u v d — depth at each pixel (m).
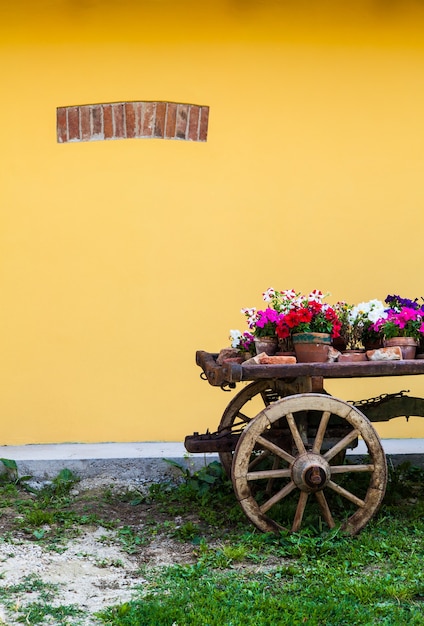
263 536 4.52
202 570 4.17
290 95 6.65
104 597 3.91
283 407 4.53
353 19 6.67
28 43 6.56
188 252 6.62
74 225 6.58
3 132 6.57
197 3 6.59
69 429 6.53
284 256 6.64
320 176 6.66
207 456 5.97
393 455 5.99
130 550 4.61
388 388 6.67
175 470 5.94
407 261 6.71
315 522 4.73
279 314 4.81
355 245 6.67
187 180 6.62
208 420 6.59
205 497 5.43
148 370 6.58
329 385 6.62
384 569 4.17
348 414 4.57
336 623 3.55
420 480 5.79
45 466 5.87
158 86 6.58
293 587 3.93
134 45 6.58
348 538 4.55
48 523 5.03
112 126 6.61
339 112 6.68
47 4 6.54
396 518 4.98
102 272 6.59
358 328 5.02
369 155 6.70
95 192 6.59
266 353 4.84
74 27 6.56
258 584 3.94
